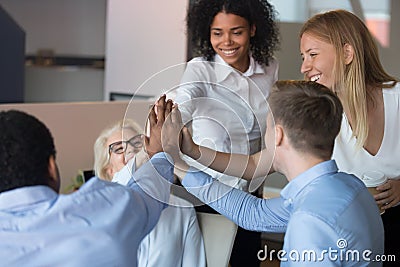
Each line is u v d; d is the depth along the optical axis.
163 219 2.28
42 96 8.01
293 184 1.90
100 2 7.80
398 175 2.66
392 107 2.58
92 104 3.98
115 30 6.26
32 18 8.01
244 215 2.16
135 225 1.75
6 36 5.02
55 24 7.98
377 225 1.92
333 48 2.47
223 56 2.70
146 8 6.02
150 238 2.27
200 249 2.36
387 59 4.88
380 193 2.61
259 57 2.82
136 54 6.12
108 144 2.48
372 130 2.62
